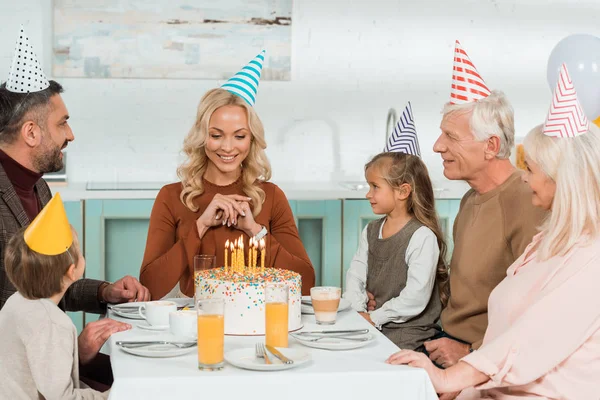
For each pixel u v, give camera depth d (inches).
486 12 150.3
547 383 60.6
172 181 144.9
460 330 84.3
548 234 62.4
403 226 93.4
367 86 148.4
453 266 86.0
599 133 62.8
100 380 77.9
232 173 92.3
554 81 107.7
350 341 65.2
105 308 87.1
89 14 140.0
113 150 143.1
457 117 82.5
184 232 90.1
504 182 82.5
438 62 149.8
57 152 81.4
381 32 147.9
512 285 64.7
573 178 61.2
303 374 56.6
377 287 94.7
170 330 66.6
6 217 74.7
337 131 148.3
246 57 144.4
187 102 143.9
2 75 138.4
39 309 62.7
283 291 63.2
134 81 142.4
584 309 59.5
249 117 89.4
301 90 146.7
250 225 88.1
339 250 130.0
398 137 97.4
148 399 54.7
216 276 70.9
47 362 61.1
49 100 80.2
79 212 123.5
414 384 58.1
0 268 73.5
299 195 128.6
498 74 151.6
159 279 85.6
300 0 145.2
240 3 143.3
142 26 141.4
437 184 142.1
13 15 138.1
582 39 106.0
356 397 57.4
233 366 58.2
